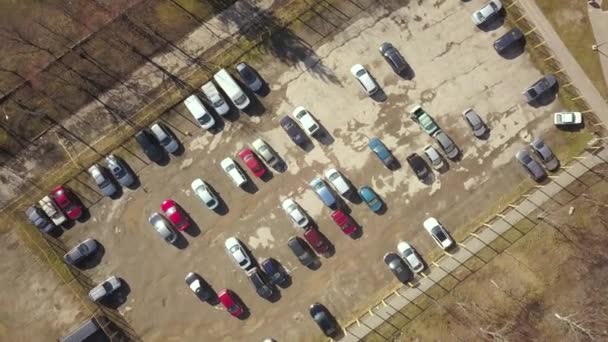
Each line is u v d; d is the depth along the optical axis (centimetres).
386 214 4238
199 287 4141
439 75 4222
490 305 4219
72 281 4159
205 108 4103
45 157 4100
